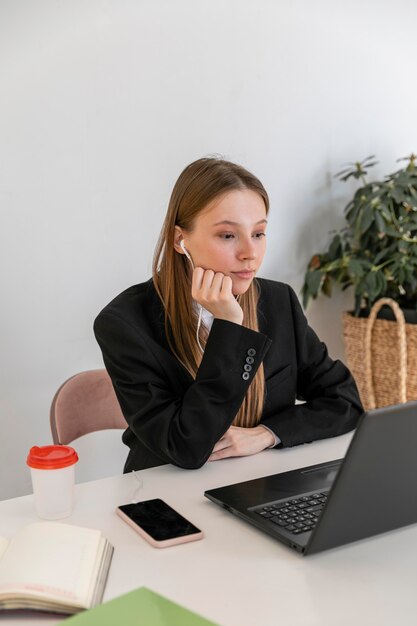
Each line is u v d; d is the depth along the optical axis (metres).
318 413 1.60
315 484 1.28
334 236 3.08
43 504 1.17
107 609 0.84
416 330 2.82
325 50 2.95
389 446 0.94
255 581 0.96
